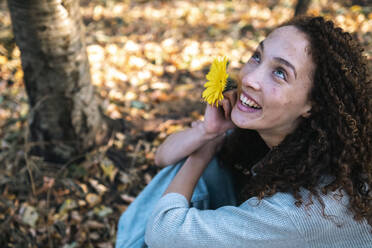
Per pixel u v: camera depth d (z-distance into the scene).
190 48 3.58
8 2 1.70
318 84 1.00
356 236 1.01
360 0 4.45
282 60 0.99
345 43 1.01
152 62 3.39
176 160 1.42
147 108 2.82
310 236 0.99
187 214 1.11
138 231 1.39
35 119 2.11
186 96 2.99
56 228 1.97
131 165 2.34
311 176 1.01
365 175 1.01
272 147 1.20
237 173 1.47
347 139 0.98
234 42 3.73
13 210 2.01
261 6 4.51
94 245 1.96
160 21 4.09
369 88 1.02
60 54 1.84
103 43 3.61
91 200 2.10
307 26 1.02
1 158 2.26
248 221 1.03
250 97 1.06
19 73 3.02
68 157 2.21
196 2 4.57
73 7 1.81
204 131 1.32
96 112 2.27
